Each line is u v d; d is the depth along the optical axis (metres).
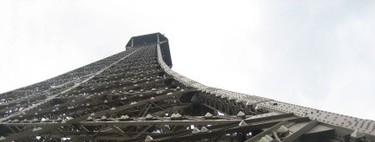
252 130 9.73
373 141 7.10
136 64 58.91
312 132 8.35
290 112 10.45
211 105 18.14
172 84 31.38
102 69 53.62
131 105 19.80
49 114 24.72
